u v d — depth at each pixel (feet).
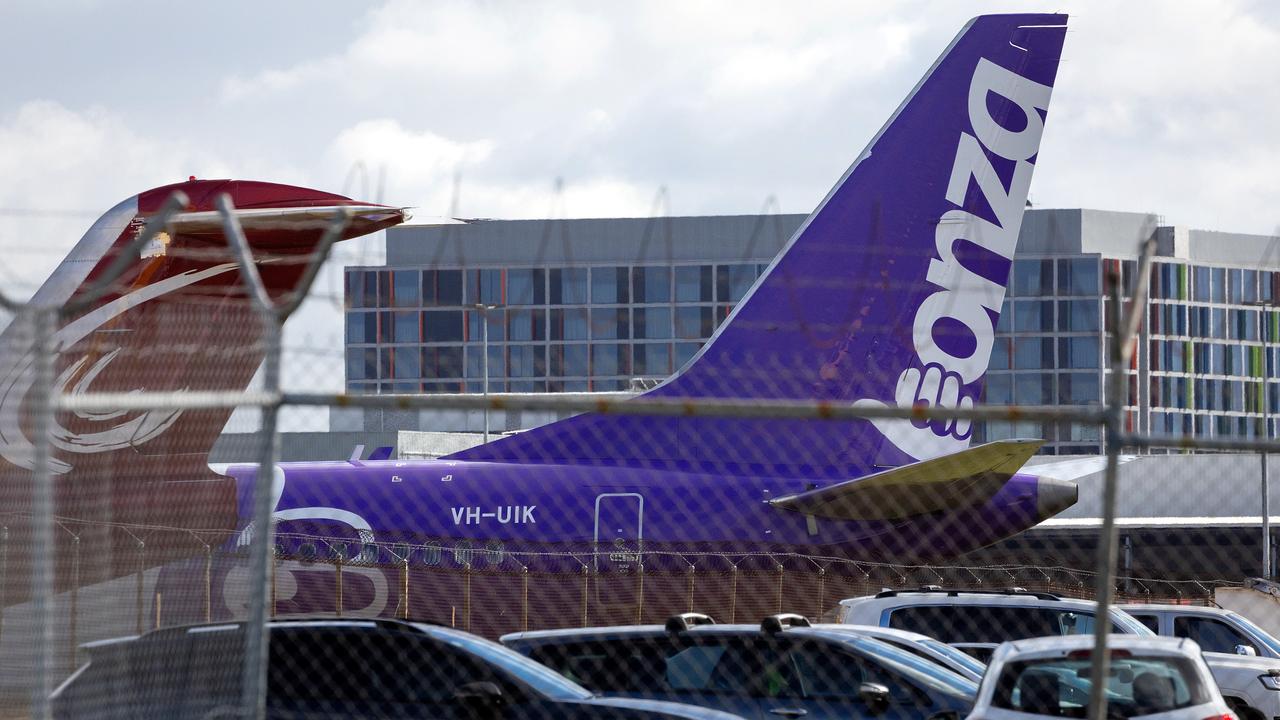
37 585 62.64
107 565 148.77
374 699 80.53
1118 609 127.24
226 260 143.54
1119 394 60.75
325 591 167.63
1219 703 77.36
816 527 169.07
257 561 66.49
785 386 171.94
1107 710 77.36
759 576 167.63
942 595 129.08
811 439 173.37
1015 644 80.89
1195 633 143.02
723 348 172.76
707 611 167.12
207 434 155.43
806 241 173.47
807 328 172.45
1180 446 60.95
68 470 148.56
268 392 66.44
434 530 170.50
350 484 172.35
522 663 82.99
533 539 170.19
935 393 173.88
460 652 81.66
